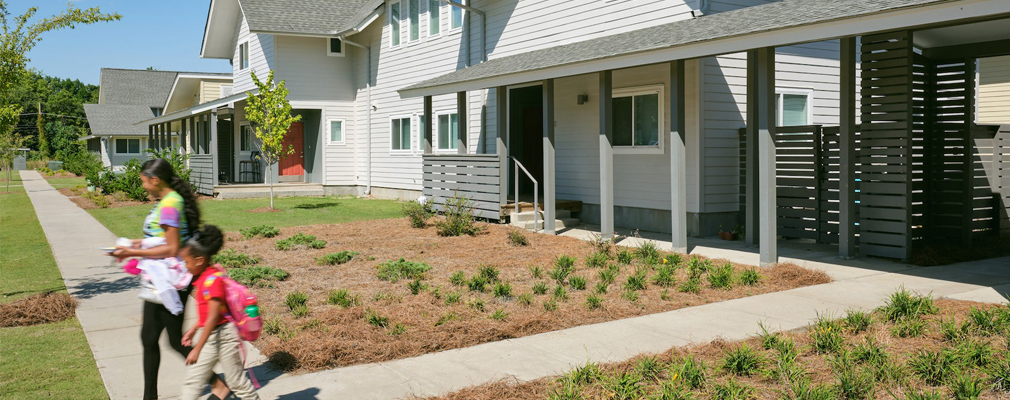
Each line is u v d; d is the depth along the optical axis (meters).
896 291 7.17
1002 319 6.07
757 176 11.52
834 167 11.49
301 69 23.67
